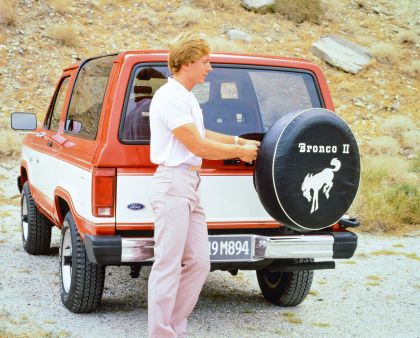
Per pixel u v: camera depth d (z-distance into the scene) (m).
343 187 4.11
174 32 19.19
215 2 21.16
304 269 4.68
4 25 17.62
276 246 4.41
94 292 4.78
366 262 7.25
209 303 5.48
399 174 13.15
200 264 3.81
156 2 20.64
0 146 12.58
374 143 15.21
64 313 4.95
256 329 4.83
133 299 5.45
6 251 7.02
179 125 3.59
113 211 4.25
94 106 4.77
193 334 4.65
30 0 18.88
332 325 5.02
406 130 16.38
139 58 4.42
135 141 4.29
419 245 8.30
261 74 4.81
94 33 18.41
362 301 5.73
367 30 21.89
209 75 4.79
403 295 5.96
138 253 4.21
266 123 4.79
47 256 6.85
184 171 3.70
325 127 4.01
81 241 4.70
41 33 17.72
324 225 4.12
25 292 5.48
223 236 4.37
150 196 3.77
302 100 4.83
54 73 16.39
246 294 5.84
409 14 23.31
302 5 21.38
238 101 4.82
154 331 3.71
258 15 21.03
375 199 9.68
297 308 5.44
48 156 5.78
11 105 15.01
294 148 3.94
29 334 4.42
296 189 3.97
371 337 4.77
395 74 19.31
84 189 4.45
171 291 3.72
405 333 4.90
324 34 20.80
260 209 4.53
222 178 4.45
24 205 7.04
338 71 18.98
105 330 4.61
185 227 3.71
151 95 4.42
